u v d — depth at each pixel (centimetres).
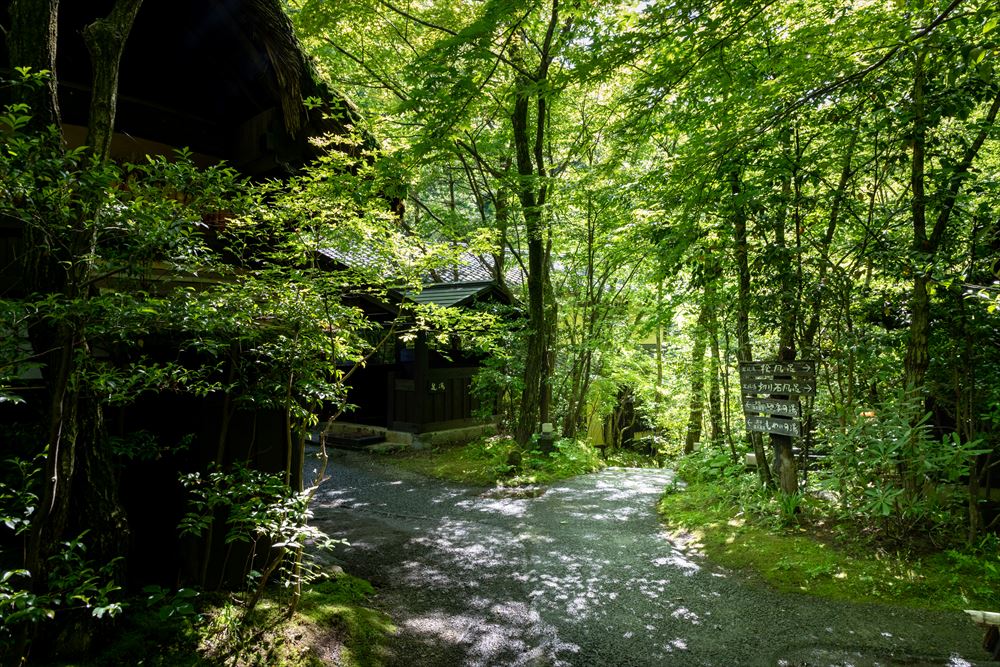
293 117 577
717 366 926
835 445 565
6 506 298
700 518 660
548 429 1062
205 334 341
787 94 573
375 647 366
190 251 287
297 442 446
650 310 1155
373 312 1054
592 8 696
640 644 386
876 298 593
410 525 670
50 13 281
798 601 443
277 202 388
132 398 293
